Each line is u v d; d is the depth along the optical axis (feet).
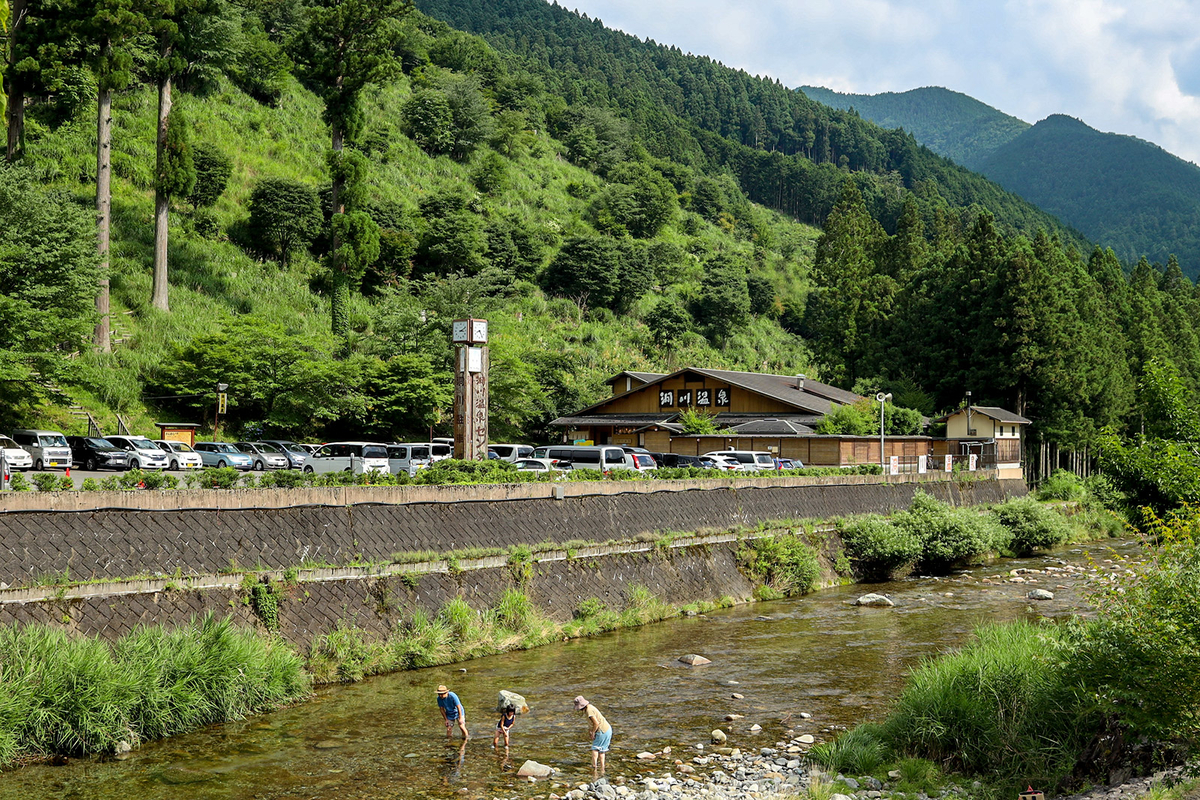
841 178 655.35
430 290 185.37
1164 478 44.70
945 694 42.50
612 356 275.18
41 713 38.68
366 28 184.55
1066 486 169.68
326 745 42.60
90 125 216.13
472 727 46.01
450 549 63.93
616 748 43.50
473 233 283.18
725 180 593.83
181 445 124.98
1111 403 201.36
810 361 314.55
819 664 60.23
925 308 232.53
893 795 36.27
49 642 40.50
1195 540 33.96
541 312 294.66
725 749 43.29
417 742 43.42
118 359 148.66
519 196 388.57
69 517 44.96
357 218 182.91
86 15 146.61
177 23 162.81
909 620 75.56
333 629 54.70
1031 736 38.70
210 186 226.99
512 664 59.21
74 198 183.21
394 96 395.75
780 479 101.55
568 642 66.33
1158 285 345.31
